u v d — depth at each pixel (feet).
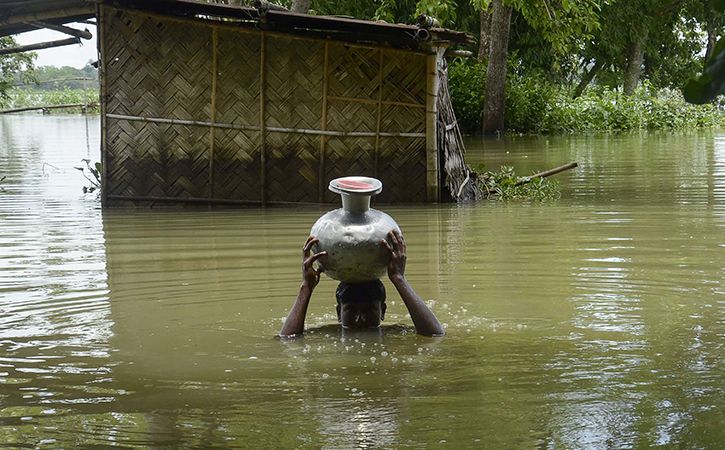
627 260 24.12
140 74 37.78
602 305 19.02
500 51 91.30
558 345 15.80
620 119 100.73
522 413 12.45
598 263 23.73
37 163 58.59
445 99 40.75
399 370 14.42
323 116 37.73
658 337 16.33
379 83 37.52
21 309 19.47
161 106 37.83
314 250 16.30
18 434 12.11
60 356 15.78
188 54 37.58
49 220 34.12
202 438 11.80
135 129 37.93
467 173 42.55
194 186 38.11
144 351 15.96
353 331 16.79
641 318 17.84
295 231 30.66
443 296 20.10
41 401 13.42
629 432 11.76
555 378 13.94
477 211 35.60
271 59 37.50
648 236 28.25
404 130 37.91
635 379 13.87
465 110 95.86
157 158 38.04
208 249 27.07
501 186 41.78
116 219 34.32
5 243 28.66
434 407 12.73
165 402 13.21
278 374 14.34
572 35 94.22
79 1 41.96
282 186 38.11
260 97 37.63
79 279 22.66
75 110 153.58
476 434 11.74
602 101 103.04
